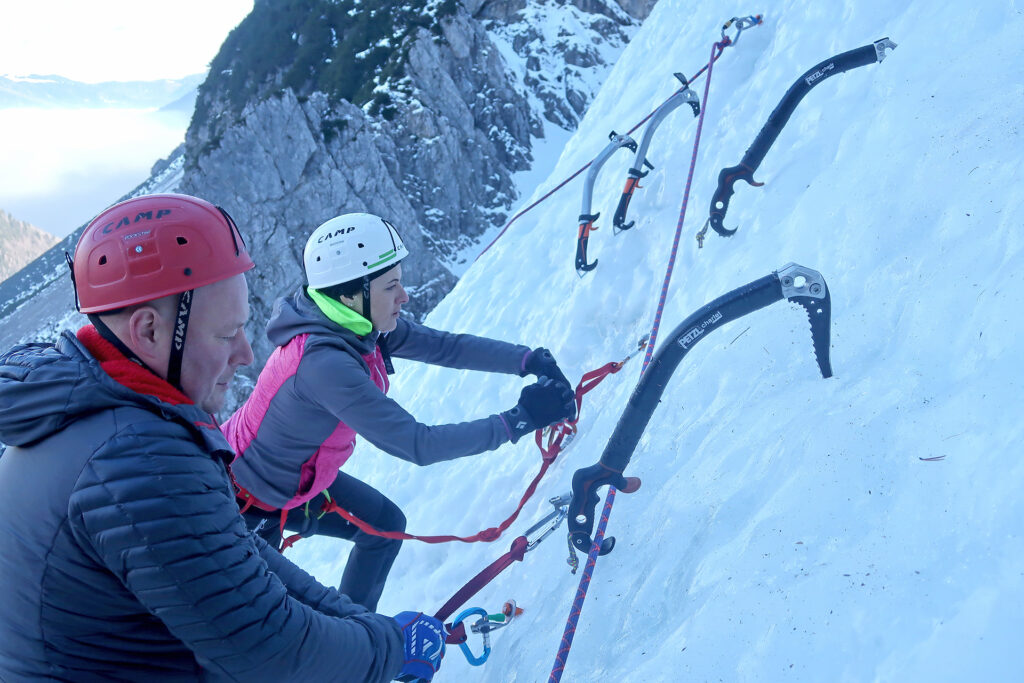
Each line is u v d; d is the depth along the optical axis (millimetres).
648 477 2508
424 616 1629
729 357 2578
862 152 2818
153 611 1067
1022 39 2508
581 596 2100
